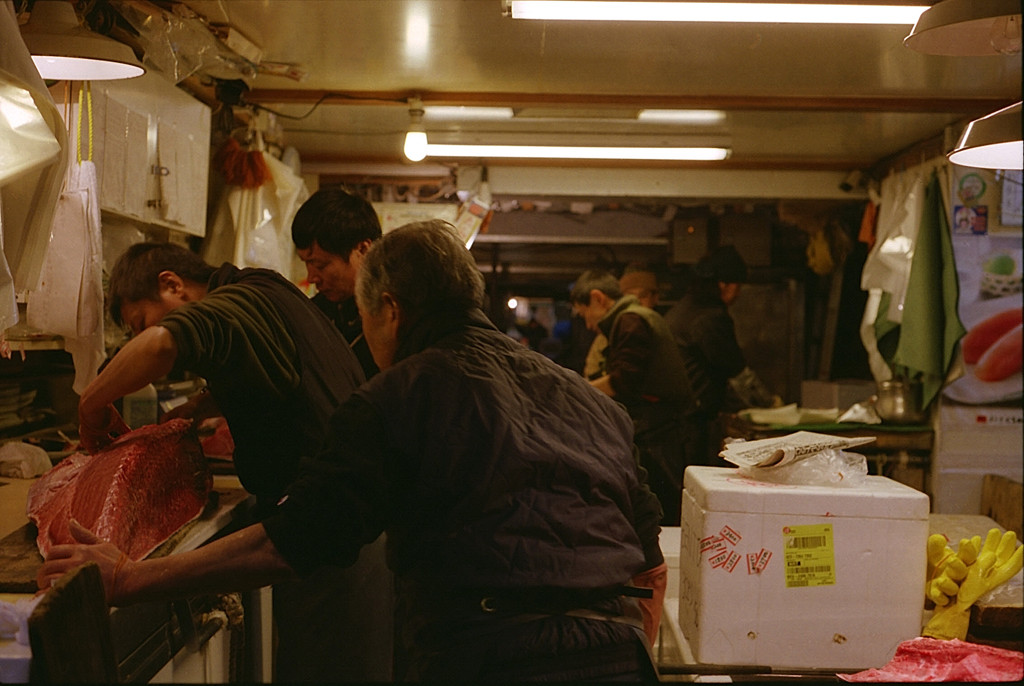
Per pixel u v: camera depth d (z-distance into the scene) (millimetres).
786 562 1750
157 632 1752
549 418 1513
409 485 1429
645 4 2275
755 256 6312
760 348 6348
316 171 5262
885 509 1747
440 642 1407
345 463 1391
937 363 4305
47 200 1621
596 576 1420
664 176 5340
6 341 2129
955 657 1628
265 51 3229
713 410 5242
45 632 1137
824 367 6215
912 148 4668
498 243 6629
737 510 1754
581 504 1463
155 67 2863
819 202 5672
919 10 2316
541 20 2816
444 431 1422
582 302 4641
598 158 4523
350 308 2869
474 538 1395
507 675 1370
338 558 1385
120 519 1727
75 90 2346
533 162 5246
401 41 3076
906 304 4375
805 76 3436
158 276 2242
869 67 3285
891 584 1758
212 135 3807
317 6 2721
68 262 2186
